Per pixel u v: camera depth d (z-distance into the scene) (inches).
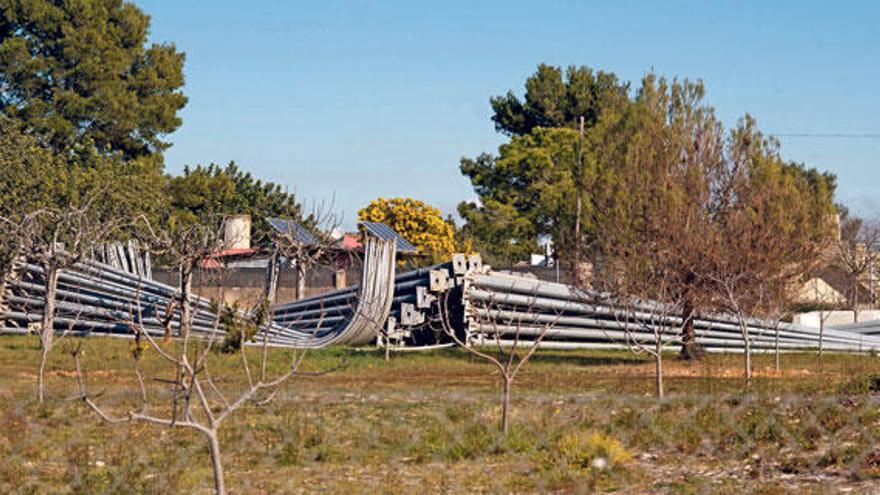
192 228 1264.8
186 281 1188.5
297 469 461.7
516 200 2608.3
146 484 430.9
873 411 532.1
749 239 1027.9
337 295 1470.2
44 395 597.6
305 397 629.9
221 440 514.0
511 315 1288.1
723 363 1140.5
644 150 1093.1
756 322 1389.0
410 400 624.1
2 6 2406.5
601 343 1432.1
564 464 451.2
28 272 1339.8
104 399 619.5
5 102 2401.6
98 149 2432.3
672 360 1184.8
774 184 1082.1
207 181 2566.4
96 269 1349.7
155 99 2527.1
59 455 483.5
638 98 1164.5
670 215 1020.5
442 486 426.0
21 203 1496.1
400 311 1393.9
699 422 512.1
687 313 1159.0
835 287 2378.2
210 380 376.2
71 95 2377.0
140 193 1891.0
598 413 542.3
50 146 2345.0
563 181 2426.2
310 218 1411.2
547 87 2888.8
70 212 1064.8
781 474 452.4
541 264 2443.4
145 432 534.3
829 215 1146.7
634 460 479.2
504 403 515.8
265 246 1791.3
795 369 1050.1
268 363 1005.2
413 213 2477.9
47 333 737.6
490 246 2578.7
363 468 462.9
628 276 956.6
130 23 2559.1
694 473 453.7
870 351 1429.6
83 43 2422.5
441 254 2386.8
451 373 987.9
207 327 1294.3
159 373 890.1
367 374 965.8
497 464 469.4
